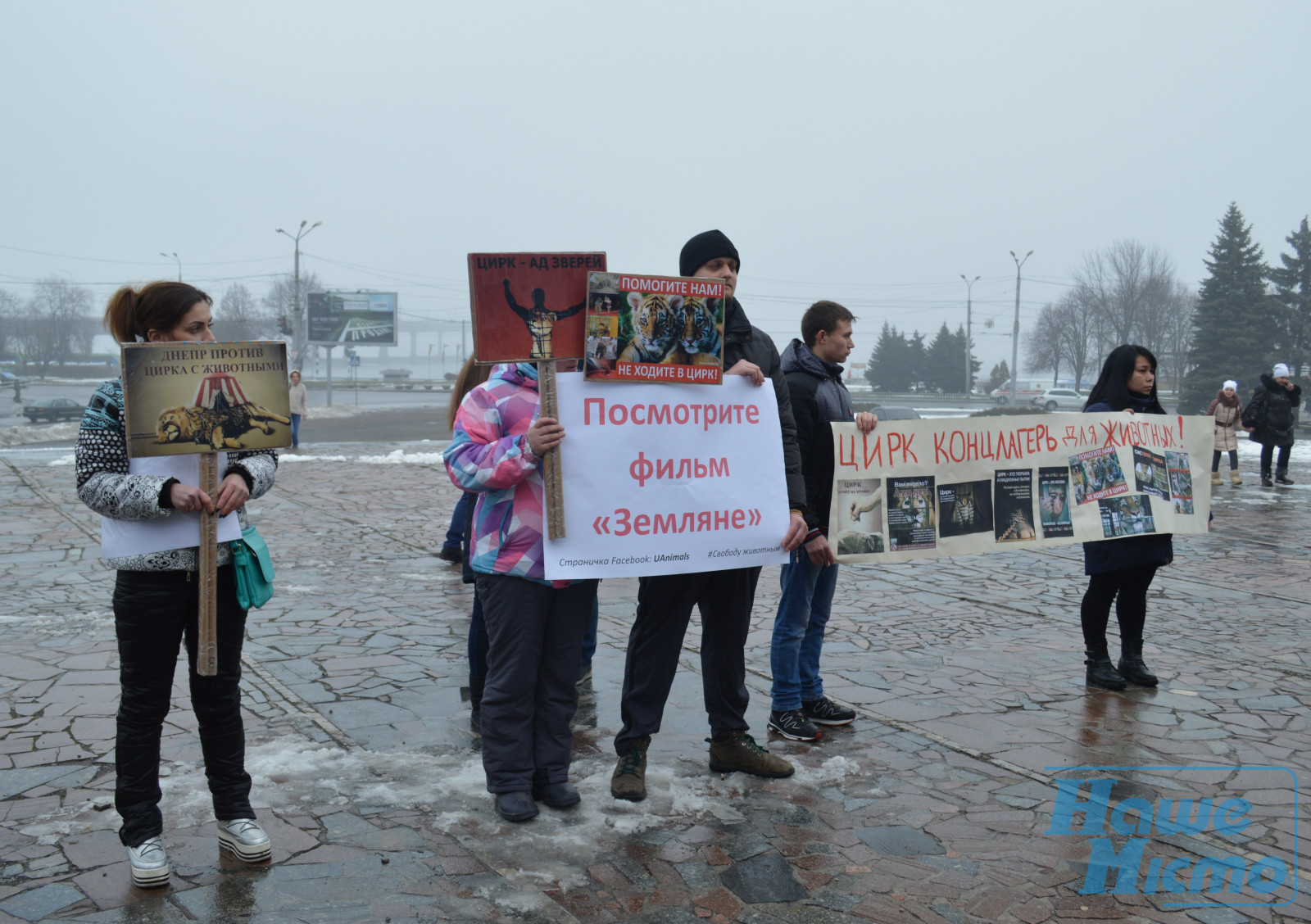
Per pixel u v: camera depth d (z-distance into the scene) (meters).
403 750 3.92
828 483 4.18
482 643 4.11
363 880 2.87
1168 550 4.93
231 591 2.88
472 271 3.11
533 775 3.46
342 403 53.97
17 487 12.70
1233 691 4.96
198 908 2.69
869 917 2.75
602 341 3.26
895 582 7.75
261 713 4.32
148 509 2.67
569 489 3.29
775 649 4.21
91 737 3.97
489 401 3.36
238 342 2.79
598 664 5.29
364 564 7.92
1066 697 4.80
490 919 2.67
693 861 3.05
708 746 4.08
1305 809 3.53
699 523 3.46
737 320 3.69
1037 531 4.62
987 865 3.07
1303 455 22.08
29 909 2.67
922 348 97.38
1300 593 7.46
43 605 6.36
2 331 115.88
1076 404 59.06
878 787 3.66
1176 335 77.38
